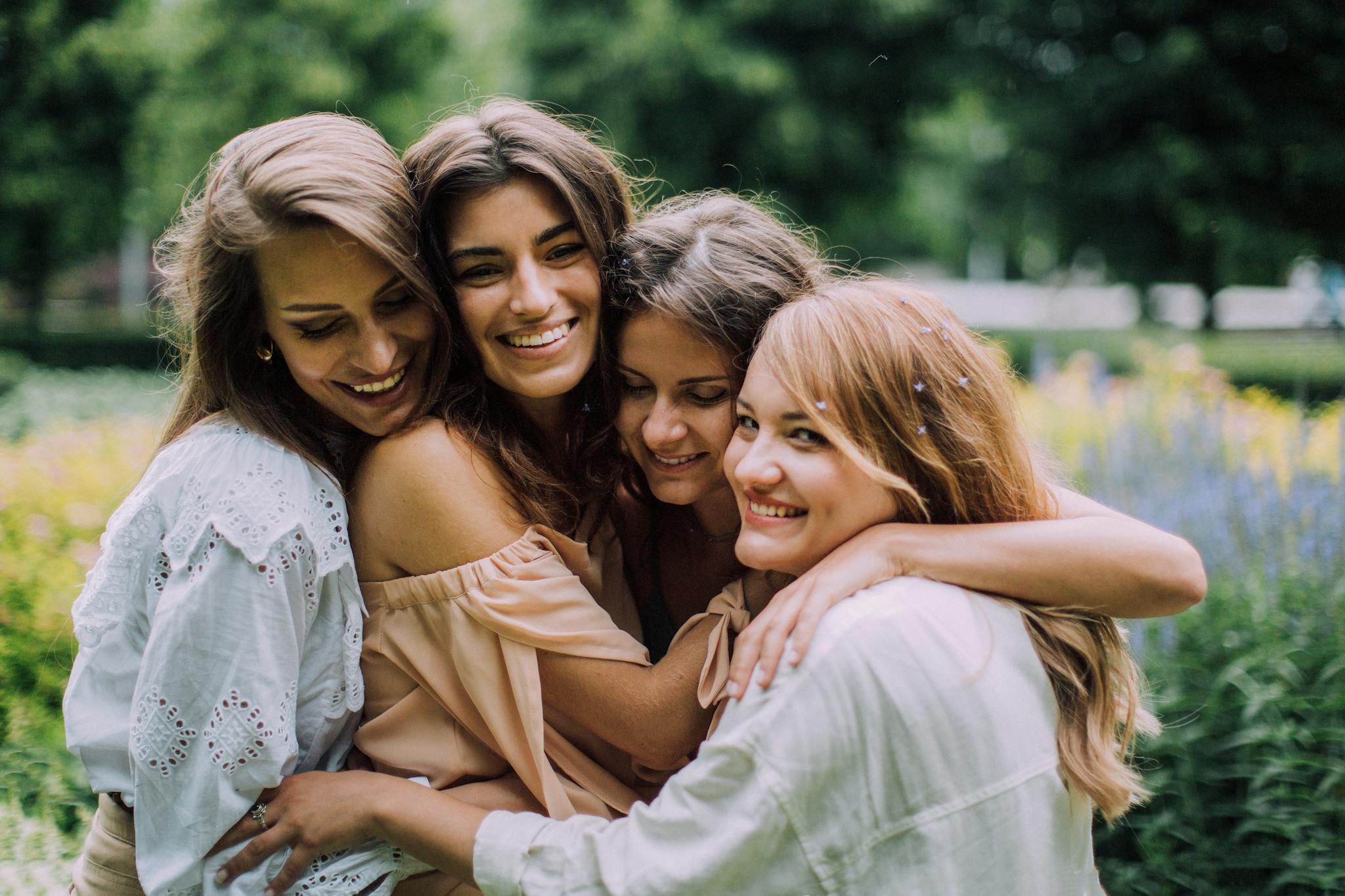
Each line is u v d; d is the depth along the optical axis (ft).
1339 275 51.29
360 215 5.17
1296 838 8.29
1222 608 9.80
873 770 4.44
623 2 47.73
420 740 5.74
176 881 5.16
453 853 5.04
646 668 5.54
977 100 53.31
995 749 4.55
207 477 5.30
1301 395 13.11
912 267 116.67
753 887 4.50
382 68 46.91
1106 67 45.06
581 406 6.38
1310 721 8.83
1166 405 18.11
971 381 5.13
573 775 5.68
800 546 5.02
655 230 5.90
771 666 4.52
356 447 5.84
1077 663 5.07
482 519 5.55
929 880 4.46
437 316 5.65
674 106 46.70
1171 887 8.53
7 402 23.71
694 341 5.63
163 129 43.78
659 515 6.79
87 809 8.80
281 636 5.19
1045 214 50.62
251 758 5.11
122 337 48.21
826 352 4.84
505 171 5.64
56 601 10.67
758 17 46.52
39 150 44.80
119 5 45.42
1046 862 4.68
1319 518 10.71
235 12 44.09
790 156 46.55
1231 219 42.73
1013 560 4.83
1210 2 42.91
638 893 4.55
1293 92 42.86
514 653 5.45
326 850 5.22
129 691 5.51
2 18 43.06
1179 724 8.87
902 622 4.55
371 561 5.73
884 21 46.19
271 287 5.31
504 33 51.11
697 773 4.55
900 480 4.84
